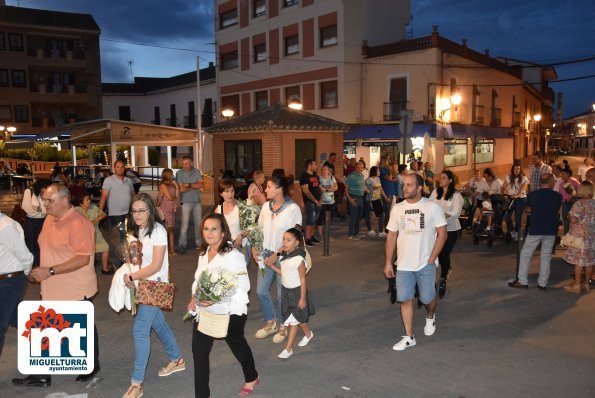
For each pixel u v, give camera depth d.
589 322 6.52
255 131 15.92
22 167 26.05
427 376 5.01
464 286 8.23
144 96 51.03
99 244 8.88
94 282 4.96
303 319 5.38
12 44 42.59
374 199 12.49
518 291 7.91
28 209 7.78
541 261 7.93
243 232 5.76
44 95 44.12
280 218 5.77
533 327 6.35
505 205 11.62
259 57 33.94
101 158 29.95
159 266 4.52
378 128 26.78
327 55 28.75
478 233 11.60
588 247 7.60
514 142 38.59
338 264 9.80
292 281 5.39
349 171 17.02
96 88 46.25
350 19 28.00
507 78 35.59
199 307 4.34
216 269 4.29
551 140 100.44
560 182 11.42
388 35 30.02
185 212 10.79
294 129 15.91
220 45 37.00
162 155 44.03
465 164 29.89
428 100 25.53
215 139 17.86
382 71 27.38
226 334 4.25
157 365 5.34
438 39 25.22
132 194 9.72
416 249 5.63
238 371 5.19
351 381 4.92
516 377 4.97
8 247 4.75
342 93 28.11
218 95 37.59
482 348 5.70
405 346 5.67
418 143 26.22
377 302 7.43
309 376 5.04
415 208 5.64
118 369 5.25
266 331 6.07
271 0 32.28
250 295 7.83
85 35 45.03
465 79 28.64
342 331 6.27
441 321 6.60
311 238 11.61
